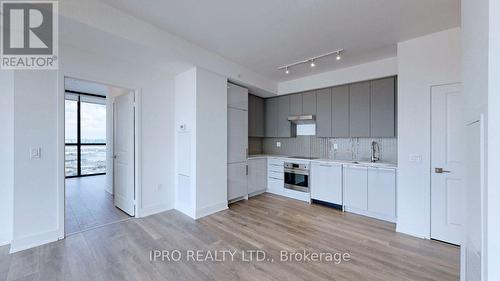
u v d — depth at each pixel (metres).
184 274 1.94
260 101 5.18
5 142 2.36
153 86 3.43
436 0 2.05
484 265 0.86
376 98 3.61
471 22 1.08
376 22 2.44
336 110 4.07
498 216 0.80
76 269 1.99
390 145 3.75
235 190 4.07
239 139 4.16
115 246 2.41
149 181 3.41
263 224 3.07
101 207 3.78
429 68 2.63
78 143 6.65
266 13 2.32
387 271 1.98
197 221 3.16
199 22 2.51
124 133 3.53
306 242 2.54
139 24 2.46
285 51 3.27
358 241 2.57
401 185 2.82
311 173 4.11
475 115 1.00
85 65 2.71
